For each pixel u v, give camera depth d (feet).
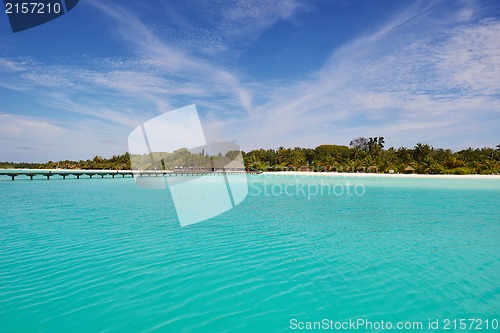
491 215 51.62
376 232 38.86
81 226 42.22
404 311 18.74
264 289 21.79
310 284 22.57
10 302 19.42
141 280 23.21
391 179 166.20
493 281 22.97
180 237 36.29
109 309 18.76
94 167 285.23
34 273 24.35
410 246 32.35
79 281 22.85
